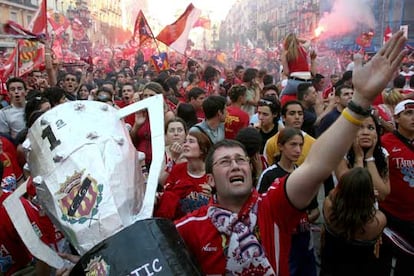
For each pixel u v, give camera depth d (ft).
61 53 50.24
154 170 7.84
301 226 10.78
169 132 15.06
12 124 19.92
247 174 6.93
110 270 5.87
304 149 14.23
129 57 68.69
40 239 8.02
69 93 26.40
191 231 6.89
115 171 7.42
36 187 7.71
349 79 24.31
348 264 11.02
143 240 6.04
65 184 7.24
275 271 6.75
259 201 6.98
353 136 6.34
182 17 35.60
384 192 12.40
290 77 23.94
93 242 6.67
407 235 13.05
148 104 8.89
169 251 6.02
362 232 10.64
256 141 12.44
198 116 22.82
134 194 7.52
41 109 17.78
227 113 18.56
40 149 7.95
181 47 35.65
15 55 30.30
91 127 8.00
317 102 24.06
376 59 6.20
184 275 5.87
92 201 6.95
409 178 12.92
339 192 10.63
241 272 6.67
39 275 9.87
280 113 17.81
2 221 9.46
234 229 6.76
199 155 11.82
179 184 11.90
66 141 7.67
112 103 23.63
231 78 37.47
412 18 54.08
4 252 9.65
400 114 13.05
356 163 12.64
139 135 15.58
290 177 6.68
